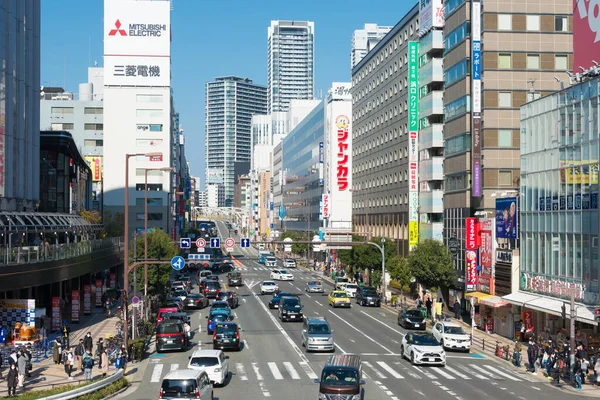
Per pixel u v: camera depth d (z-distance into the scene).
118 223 113.31
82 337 48.50
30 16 66.25
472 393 31.34
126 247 43.28
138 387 33.09
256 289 88.81
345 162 127.75
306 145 160.62
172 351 44.19
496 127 63.00
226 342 42.81
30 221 55.59
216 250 168.25
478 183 62.38
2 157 58.00
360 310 67.69
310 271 126.44
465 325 57.31
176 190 171.75
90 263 61.19
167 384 26.00
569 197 43.47
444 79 73.88
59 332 50.34
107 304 62.28
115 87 139.50
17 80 62.44
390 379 34.62
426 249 62.75
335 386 27.94
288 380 34.19
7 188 59.25
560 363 35.50
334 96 133.50
